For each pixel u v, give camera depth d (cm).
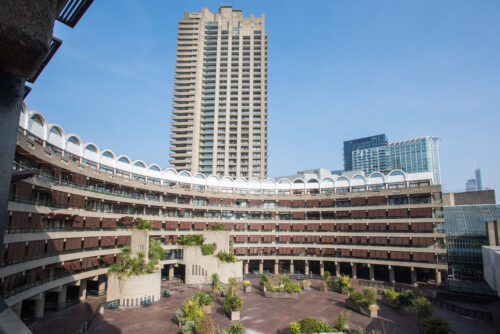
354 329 3572
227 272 5956
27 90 1030
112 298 4506
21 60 476
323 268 7269
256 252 7456
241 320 3884
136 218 6038
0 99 483
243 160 13350
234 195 7788
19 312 3334
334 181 7788
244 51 14388
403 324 3766
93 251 4884
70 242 4344
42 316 3925
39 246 3662
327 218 7569
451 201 8656
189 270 6075
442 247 6012
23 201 3434
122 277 4512
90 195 4956
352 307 4381
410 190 6519
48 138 4497
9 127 495
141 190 6462
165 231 6644
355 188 7519
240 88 13900
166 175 7288
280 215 7888
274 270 7562
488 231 6694
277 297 5012
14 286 3231
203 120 13662
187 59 14312
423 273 6925
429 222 6200
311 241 7444
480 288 5297
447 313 4281
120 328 3562
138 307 4403
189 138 13562
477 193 8356
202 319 3316
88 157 5591
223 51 14338
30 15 439
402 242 6391
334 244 7200
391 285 6075
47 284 3844
